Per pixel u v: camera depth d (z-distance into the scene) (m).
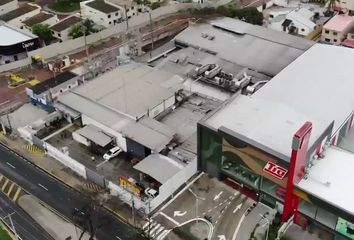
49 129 80.06
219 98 83.88
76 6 132.00
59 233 62.16
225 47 97.31
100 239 61.00
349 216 55.44
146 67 90.19
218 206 65.81
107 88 82.94
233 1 129.00
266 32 101.56
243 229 62.06
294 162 56.78
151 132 72.50
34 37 106.06
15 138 80.88
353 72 82.44
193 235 61.34
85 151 75.19
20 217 64.88
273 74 88.06
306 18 114.31
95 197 67.50
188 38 101.38
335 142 71.19
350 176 60.53
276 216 63.84
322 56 87.56
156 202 65.19
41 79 97.81
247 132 65.50
